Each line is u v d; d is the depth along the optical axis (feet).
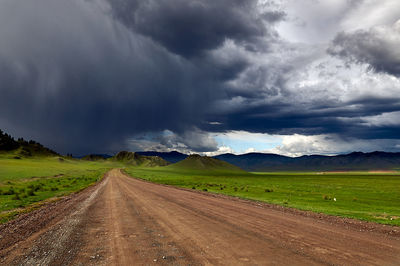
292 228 38.09
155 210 57.00
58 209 59.72
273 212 55.01
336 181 276.62
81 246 28.71
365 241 30.78
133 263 23.00
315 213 54.54
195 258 24.36
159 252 26.32
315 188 155.94
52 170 369.91
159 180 245.24
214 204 68.44
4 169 278.87
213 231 36.06
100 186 142.20
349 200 88.28
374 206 73.10
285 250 26.84
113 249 27.48
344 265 22.33
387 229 38.55
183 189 128.47
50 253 26.23
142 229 37.58
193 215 50.08
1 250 27.73
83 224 41.55
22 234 35.24
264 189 135.54
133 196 89.40
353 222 44.29
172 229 37.47
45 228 38.88
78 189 122.01
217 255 25.25
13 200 77.87
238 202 74.74
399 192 127.34
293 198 92.38
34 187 123.13
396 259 23.98
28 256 25.36
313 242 30.04
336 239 31.63
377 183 232.12
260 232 35.35
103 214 51.62
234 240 31.07
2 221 46.09
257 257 24.57
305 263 22.80
